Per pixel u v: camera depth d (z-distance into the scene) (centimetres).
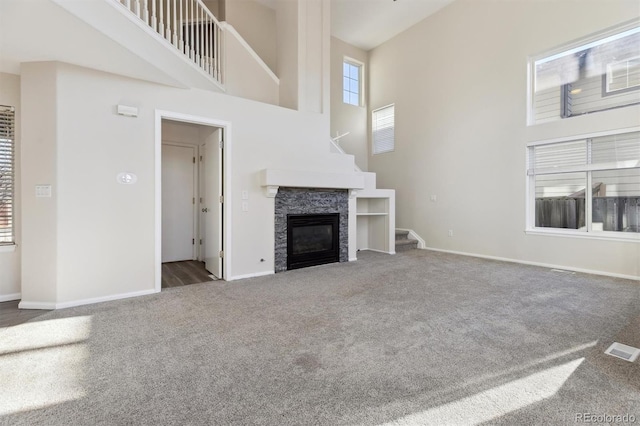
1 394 167
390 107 767
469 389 171
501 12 540
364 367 194
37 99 300
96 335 241
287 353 212
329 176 487
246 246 425
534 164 509
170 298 334
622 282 395
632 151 413
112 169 329
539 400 162
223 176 412
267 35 657
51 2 210
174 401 161
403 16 665
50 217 302
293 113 470
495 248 555
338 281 404
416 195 695
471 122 588
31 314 286
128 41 275
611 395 165
